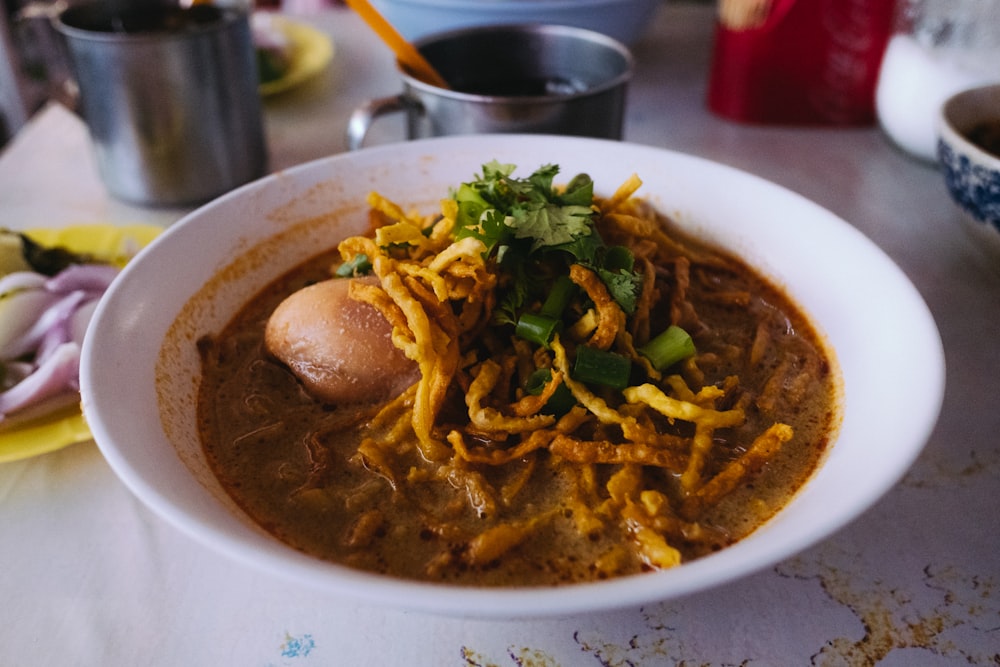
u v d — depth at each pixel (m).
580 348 0.19
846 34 0.35
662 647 0.16
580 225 0.20
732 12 0.37
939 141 0.27
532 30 0.33
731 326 0.23
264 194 0.23
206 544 0.13
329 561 0.16
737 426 0.19
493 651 0.16
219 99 0.31
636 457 0.18
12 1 0.60
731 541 0.16
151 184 0.32
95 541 0.18
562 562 0.16
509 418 0.19
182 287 0.21
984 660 0.16
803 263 0.22
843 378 0.19
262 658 0.16
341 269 0.23
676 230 0.25
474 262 0.19
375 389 0.20
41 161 0.36
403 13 0.39
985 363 0.23
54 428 0.21
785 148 0.36
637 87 0.43
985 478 0.20
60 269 0.26
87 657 0.16
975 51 0.32
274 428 0.20
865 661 0.16
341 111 0.41
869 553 0.18
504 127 0.28
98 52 0.29
